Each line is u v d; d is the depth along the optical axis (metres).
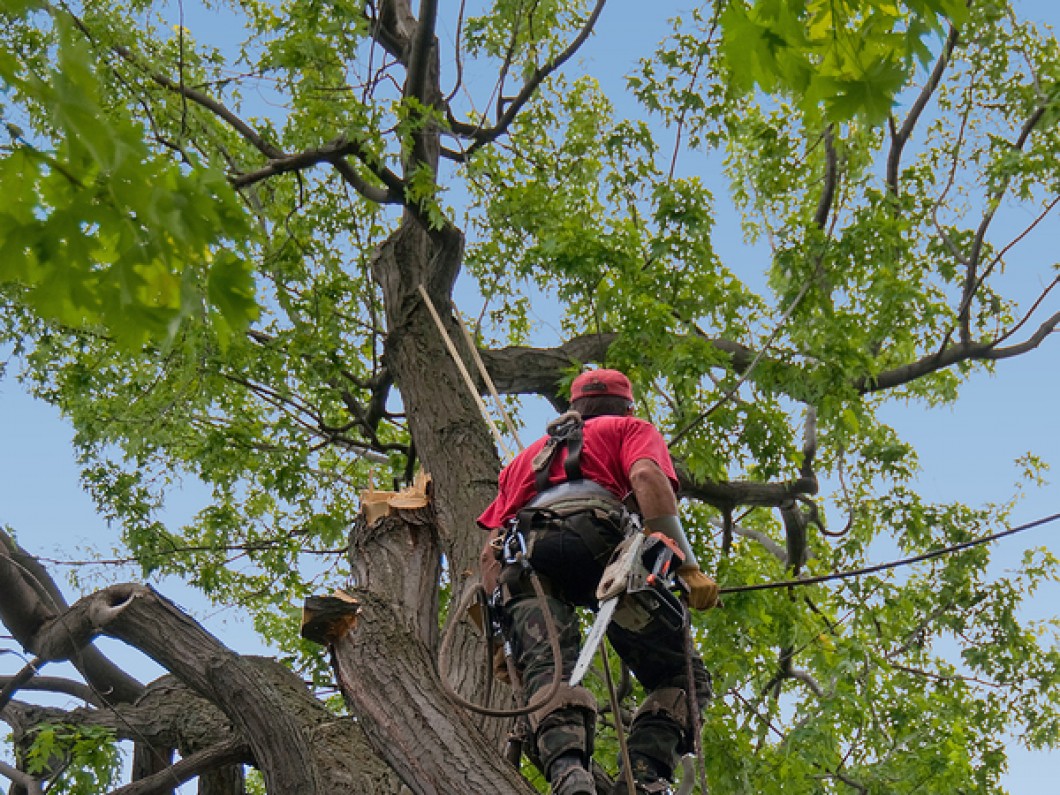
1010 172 18.78
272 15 19.00
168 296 3.86
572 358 16.41
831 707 15.97
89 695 14.23
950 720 17.56
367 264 18.23
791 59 4.74
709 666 15.84
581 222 19.25
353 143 15.36
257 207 17.98
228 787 11.33
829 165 18.17
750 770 14.60
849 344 16.61
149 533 18.94
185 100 16.62
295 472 18.47
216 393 17.14
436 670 7.19
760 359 16.91
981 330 19.92
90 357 18.31
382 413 18.19
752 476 17.38
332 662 7.30
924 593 20.48
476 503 11.86
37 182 3.67
